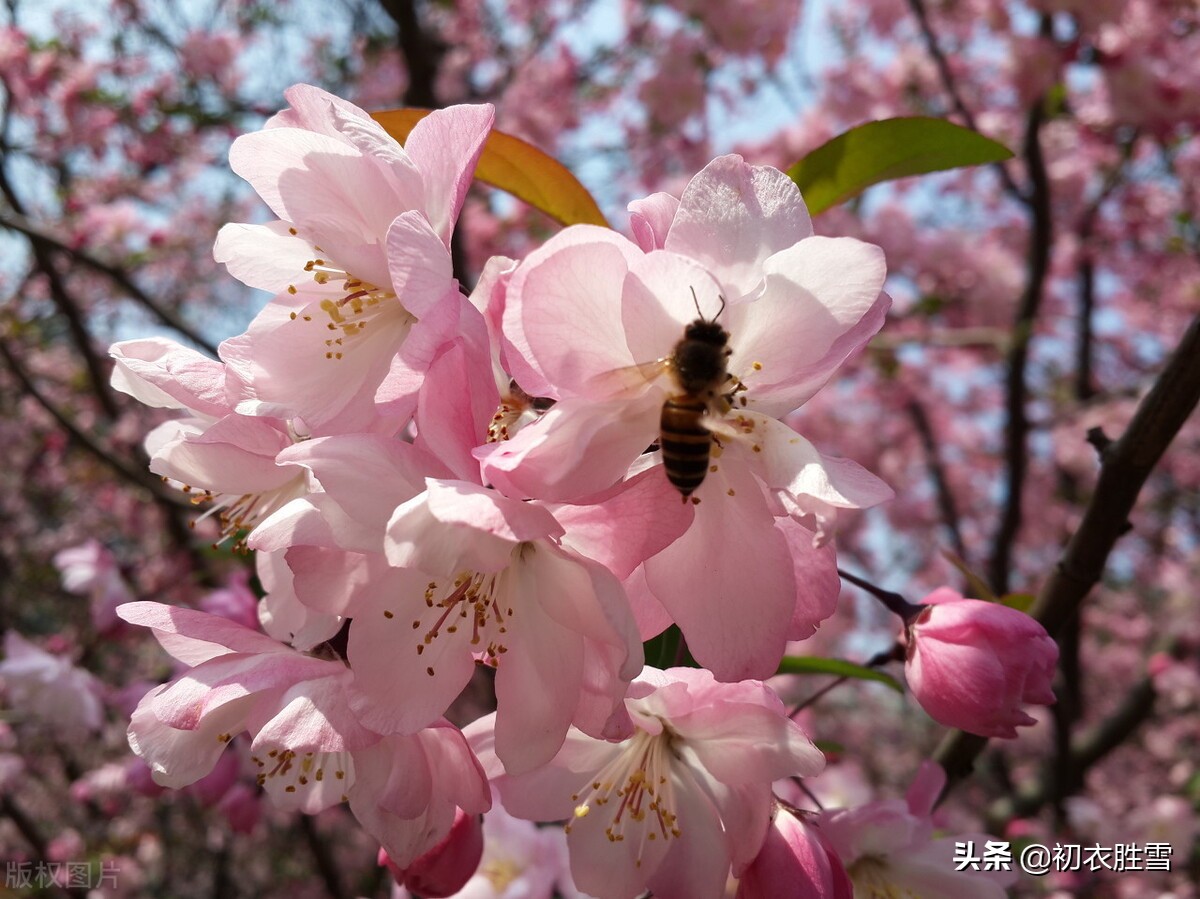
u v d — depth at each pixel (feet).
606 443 0.21
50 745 1.25
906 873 0.30
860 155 0.33
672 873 0.25
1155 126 1.05
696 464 0.21
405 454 0.21
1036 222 0.97
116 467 0.78
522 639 0.23
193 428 0.28
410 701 0.23
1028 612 0.35
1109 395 1.17
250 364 0.25
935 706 0.28
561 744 0.22
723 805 0.25
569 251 0.20
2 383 1.27
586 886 0.26
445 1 1.31
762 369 0.23
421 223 0.21
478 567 0.20
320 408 0.24
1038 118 0.95
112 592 0.83
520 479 0.20
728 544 0.23
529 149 0.33
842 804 0.64
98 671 1.19
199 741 0.26
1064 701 0.96
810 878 0.24
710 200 0.22
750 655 0.23
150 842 1.26
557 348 0.21
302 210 0.25
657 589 0.23
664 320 0.22
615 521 0.22
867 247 0.22
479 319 0.21
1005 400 1.02
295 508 0.21
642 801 0.26
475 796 0.23
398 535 0.19
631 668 0.20
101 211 1.31
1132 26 1.04
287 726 0.23
